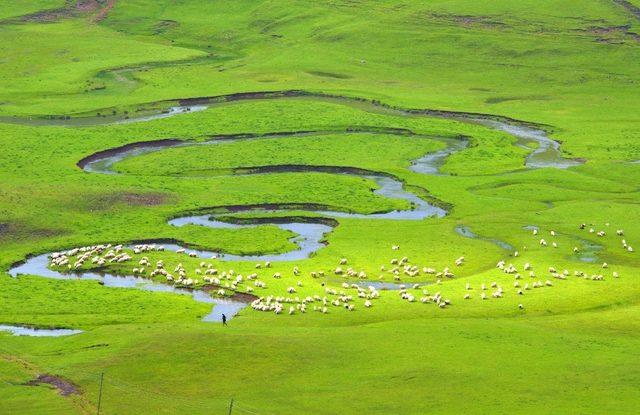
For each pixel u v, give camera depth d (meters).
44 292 144.50
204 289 146.38
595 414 98.38
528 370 110.62
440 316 133.88
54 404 103.81
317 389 106.50
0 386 108.62
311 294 142.38
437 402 102.44
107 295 143.00
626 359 113.94
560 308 137.75
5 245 170.75
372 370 111.25
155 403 103.69
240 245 171.38
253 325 129.25
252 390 107.00
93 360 115.12
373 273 155.00
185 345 118.31
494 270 155.62
